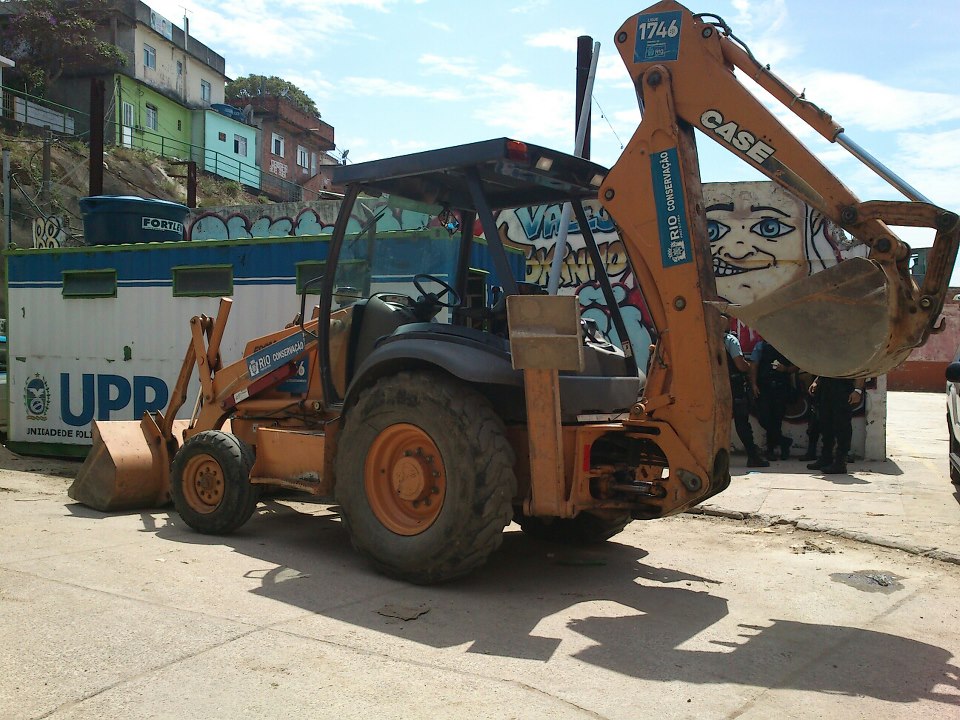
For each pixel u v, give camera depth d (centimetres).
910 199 399
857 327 388
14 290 1122
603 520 585
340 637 383
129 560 514
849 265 390
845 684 344
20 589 442
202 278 1010
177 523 654
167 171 3550
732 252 1113
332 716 300
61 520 651
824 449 925
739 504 723
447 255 612
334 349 573
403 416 479
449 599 455
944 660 374
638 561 556
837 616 438
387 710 306
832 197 417
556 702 318
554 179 524
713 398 448
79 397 1083
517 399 504
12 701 306
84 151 3145
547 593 475
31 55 3797
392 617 417
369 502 498
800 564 548
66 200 2750
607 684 337
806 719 309
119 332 1059
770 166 438
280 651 362
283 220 1816
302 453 566
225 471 599
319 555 551
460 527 454
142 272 1045
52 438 1101
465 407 459
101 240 1133
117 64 3853
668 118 461
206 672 336
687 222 455
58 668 337
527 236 1215
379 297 586
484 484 453
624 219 473
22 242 2377
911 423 1647
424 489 481
